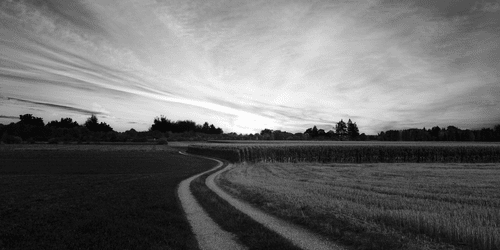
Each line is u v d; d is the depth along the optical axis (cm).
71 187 2262
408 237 1059
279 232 1168
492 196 1966
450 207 1529
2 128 12838
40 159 5509
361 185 2527
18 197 1816
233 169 4612
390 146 6750
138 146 11019
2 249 893
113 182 2581
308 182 2858
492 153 6512
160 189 2198
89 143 11962
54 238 1005
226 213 1456
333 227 1202
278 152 6819
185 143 13525
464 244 982
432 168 4566
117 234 1056
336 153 6812
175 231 1137
